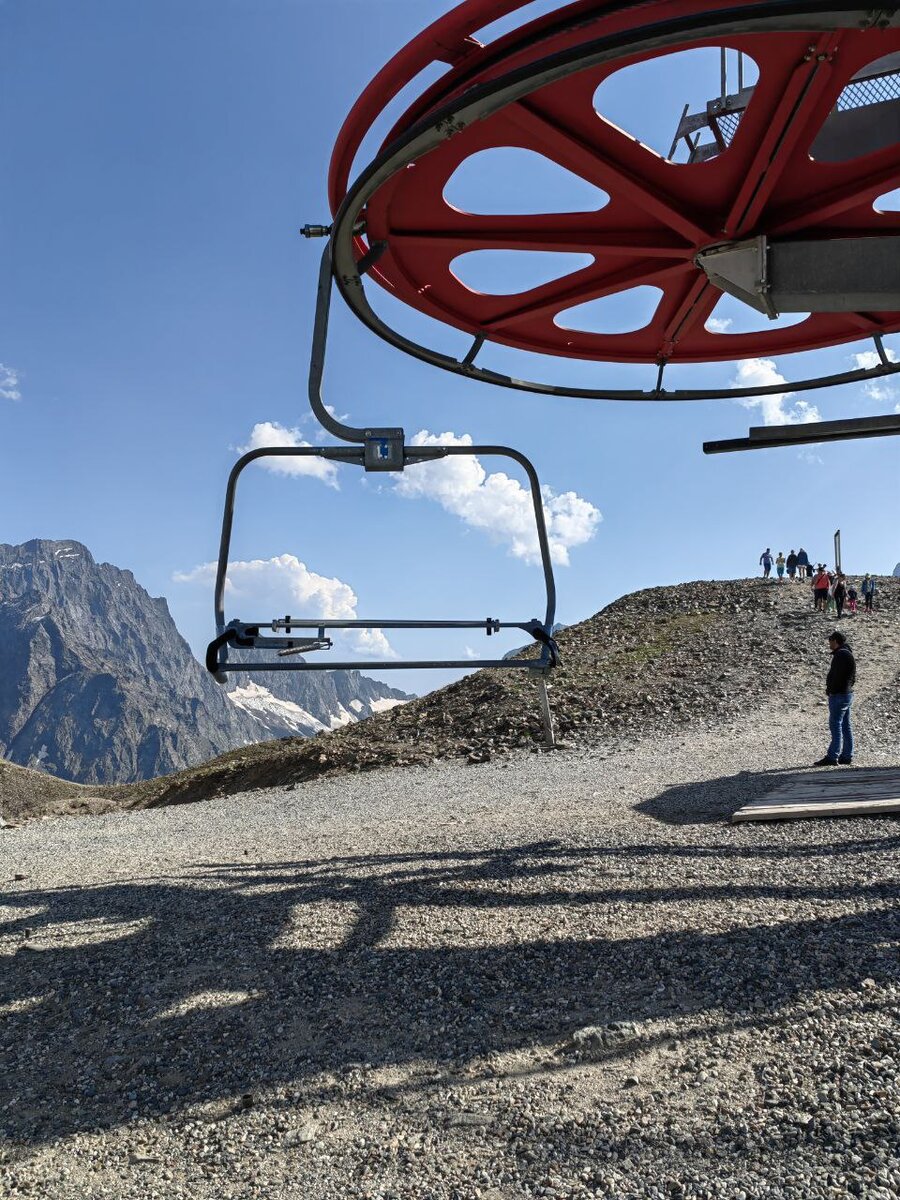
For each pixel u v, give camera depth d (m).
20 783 44.72
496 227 8.00
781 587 39.69
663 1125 3.45
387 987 5.18
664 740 21.23
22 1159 3.74
